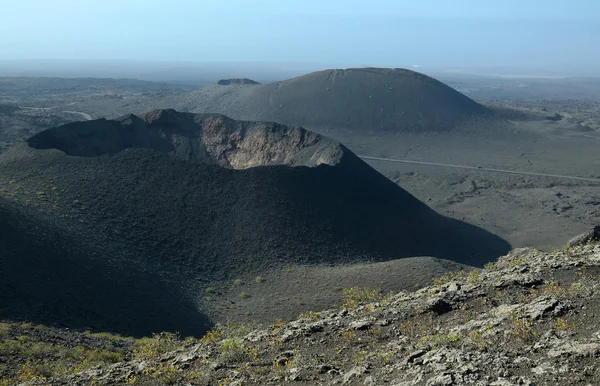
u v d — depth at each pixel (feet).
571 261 51.19
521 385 29.07
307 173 239.91
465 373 31.81
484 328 39.01
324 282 156.56
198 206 203.21
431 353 36.42
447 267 163.94
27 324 89.76
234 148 366.84
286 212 209.15
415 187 422.82
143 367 49.96
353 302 63.36
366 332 47.37
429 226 268.00
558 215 328.49
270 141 351.67
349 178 261.24
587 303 38.42
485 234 285.84
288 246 189.26
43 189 195.21
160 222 190.39
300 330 51.03
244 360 47.24
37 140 265.95
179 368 48.32
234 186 217.15
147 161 225.76
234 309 140.67
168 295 141.38
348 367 40.60
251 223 198.29
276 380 40.81
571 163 512.63
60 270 129.49
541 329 36.24
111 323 114.01
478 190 407.03
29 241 135.85
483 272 61.21
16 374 59.72
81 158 230.27
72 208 182.60
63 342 78.89
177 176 218.18
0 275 114.52
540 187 417.69
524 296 45.16
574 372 29.09
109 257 150.51
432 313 47.52
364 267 169.99
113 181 210.38
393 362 38.32
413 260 170.19
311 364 42.52
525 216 329.52
